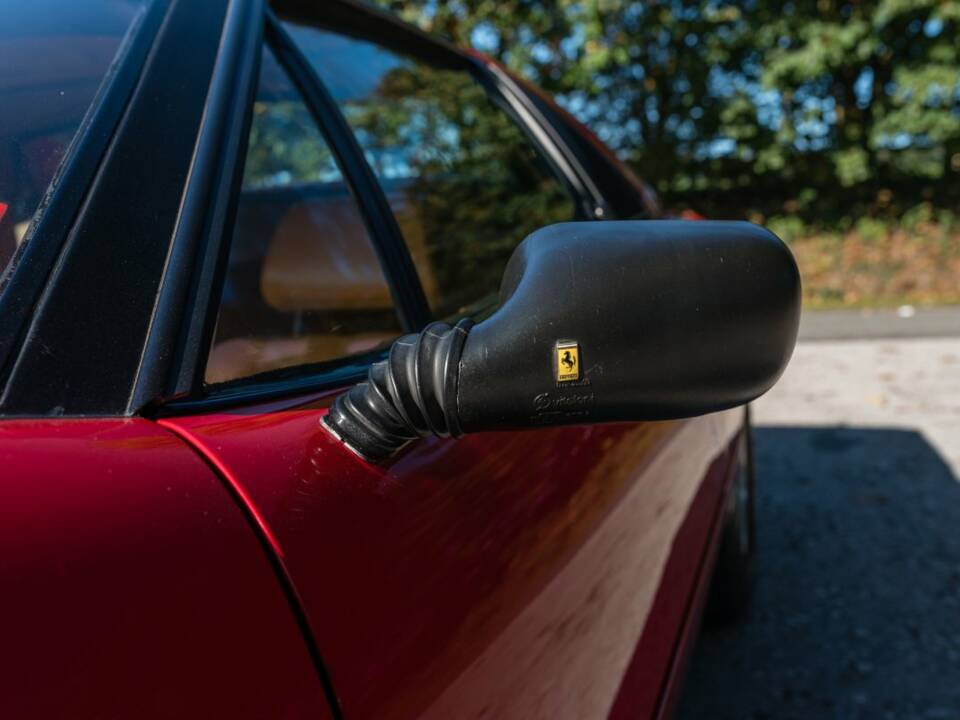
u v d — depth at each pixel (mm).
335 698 728
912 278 9453
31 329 839
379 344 1340
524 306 831
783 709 2482
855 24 8773
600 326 820
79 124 1014
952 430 4703
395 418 865
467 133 2107
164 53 1143
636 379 826
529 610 1046
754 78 9883
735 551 2637
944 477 4074
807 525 3648
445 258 1709
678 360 832
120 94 1056
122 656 622
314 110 1509
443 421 832
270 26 1459
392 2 9109
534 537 1097
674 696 1627
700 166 10578
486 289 1767
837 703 2502
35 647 593
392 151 1788
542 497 1153
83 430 790
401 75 1978
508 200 2117
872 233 10125
